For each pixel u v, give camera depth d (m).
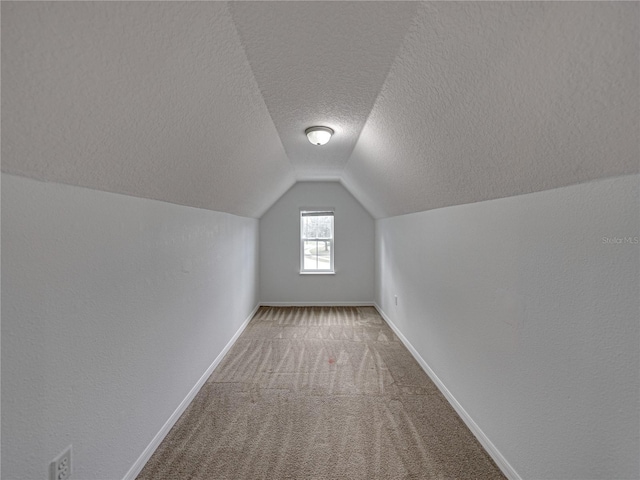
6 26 0.64
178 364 2.00
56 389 1.07
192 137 1.49
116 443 1.39
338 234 5.07
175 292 1.97
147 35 0.88
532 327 1.34
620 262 0.95
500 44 0.90
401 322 3.44
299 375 2.59
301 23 1.06
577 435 1.11
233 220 3.35
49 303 1.04
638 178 0.89
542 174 1.21
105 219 1.32
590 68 0.76
